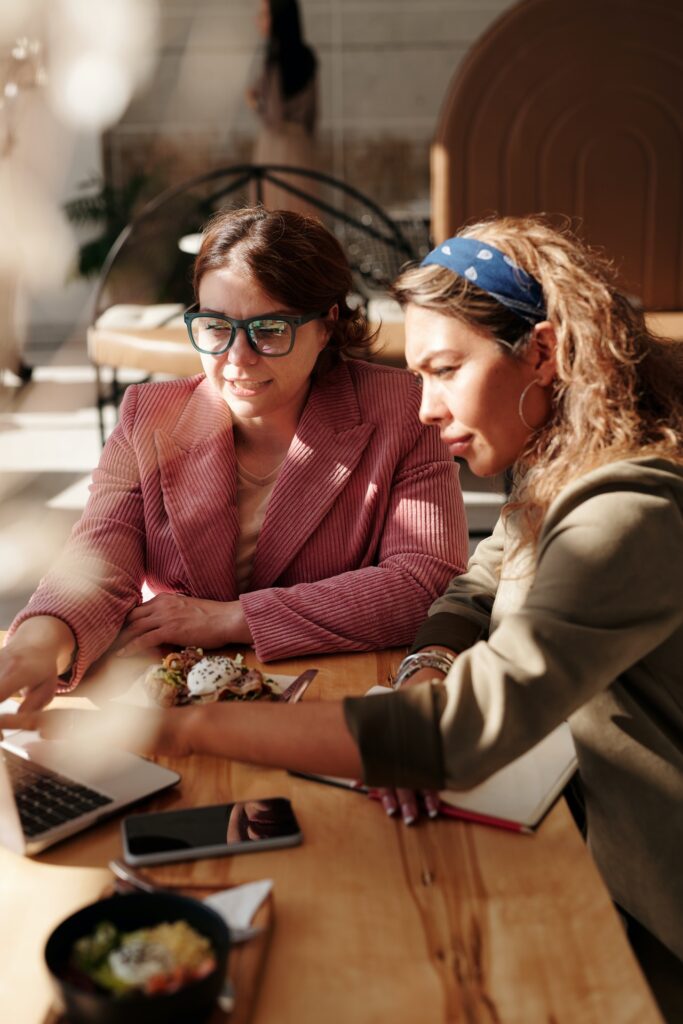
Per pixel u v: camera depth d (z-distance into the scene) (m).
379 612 1.30
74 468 3.99
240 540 1.45
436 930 0.70
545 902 0.73
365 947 0.68
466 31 8.11
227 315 1.31
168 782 0.90
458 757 0.81
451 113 3.52
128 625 1.30
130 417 1.47
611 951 0.68
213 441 1.42
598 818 0.96
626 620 0.84
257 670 1.19
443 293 0.92
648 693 0.94
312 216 1.39
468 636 1.18
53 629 1.17
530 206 3.60
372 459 1.43
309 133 3.83
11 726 0.97
